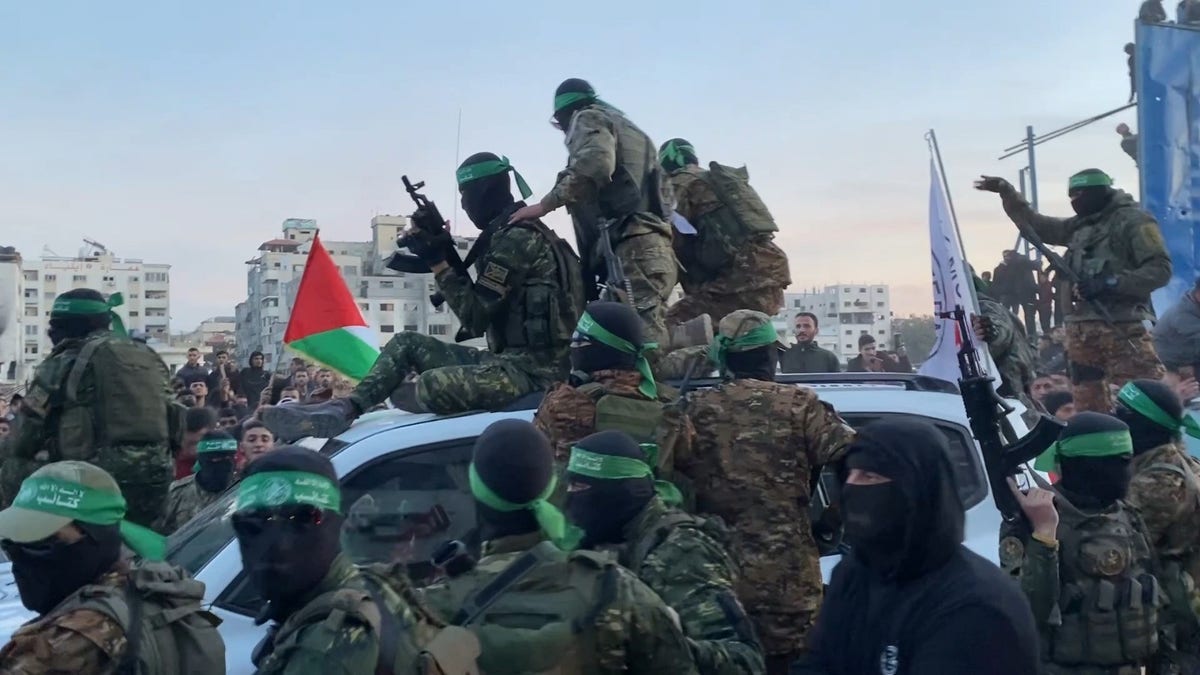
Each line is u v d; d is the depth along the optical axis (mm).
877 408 4332
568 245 4762
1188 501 3943
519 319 4527
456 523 3713
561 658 2369
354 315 6270
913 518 2283
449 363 4660
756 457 3693
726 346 3918
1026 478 4211
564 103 4953
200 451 5785
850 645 2416
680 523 2988
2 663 2428
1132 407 4246
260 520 2258
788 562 3650
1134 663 3529
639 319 3770
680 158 5766
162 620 2588
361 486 3766
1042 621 3311
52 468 2660
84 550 2615
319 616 2170
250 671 3330
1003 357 5500
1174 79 8922
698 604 2832
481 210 4758
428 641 2215
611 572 2486
